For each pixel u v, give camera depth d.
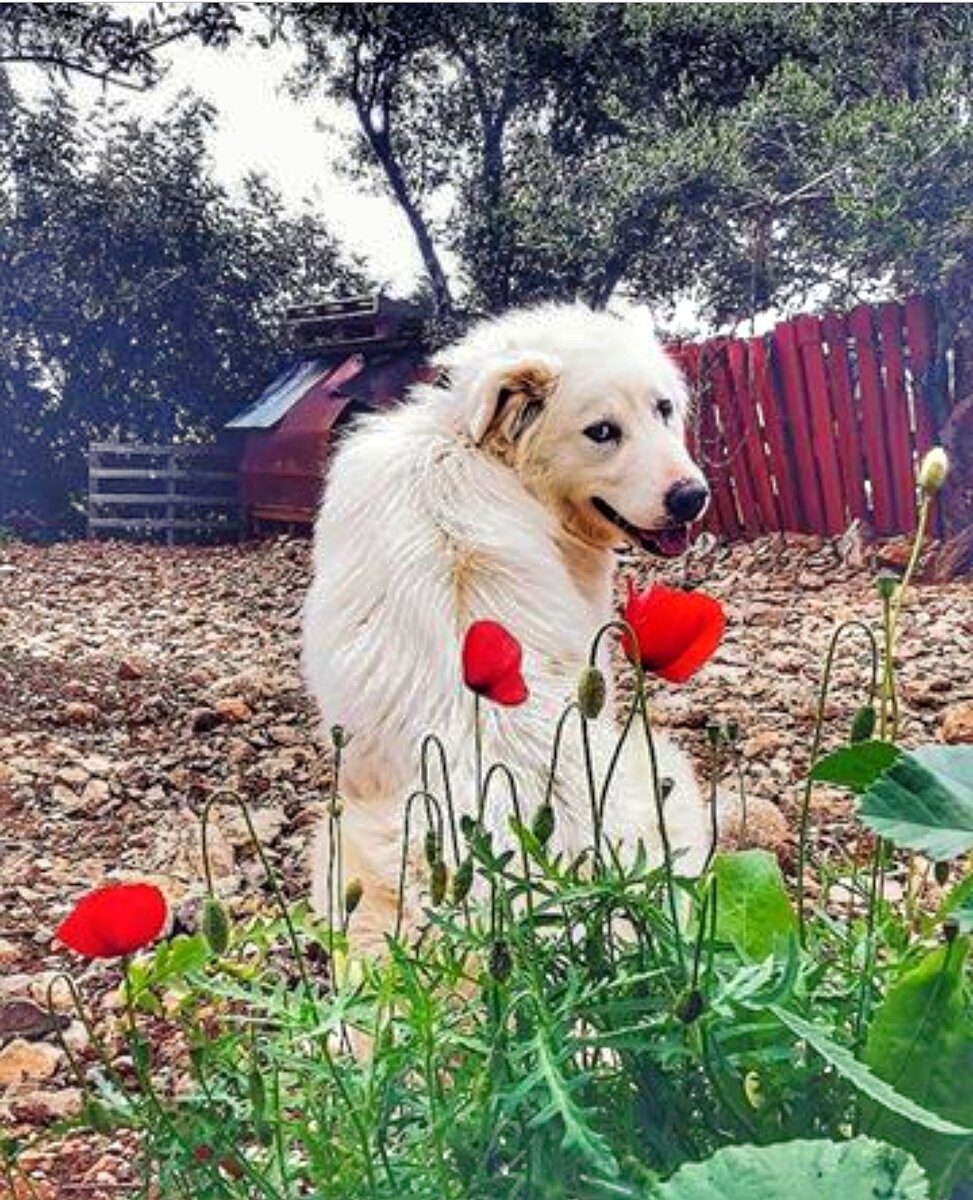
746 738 7.51
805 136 18.19
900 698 8.41
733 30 24.42
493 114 27.55
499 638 1.93
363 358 22.05
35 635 13.03
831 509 15.81
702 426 16.78
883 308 15.17
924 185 14.96
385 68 27.59
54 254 27.19
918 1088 1.81
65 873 6.13
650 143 21.03
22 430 26.83
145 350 27.23
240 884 5.84
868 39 18.95
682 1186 1.51
